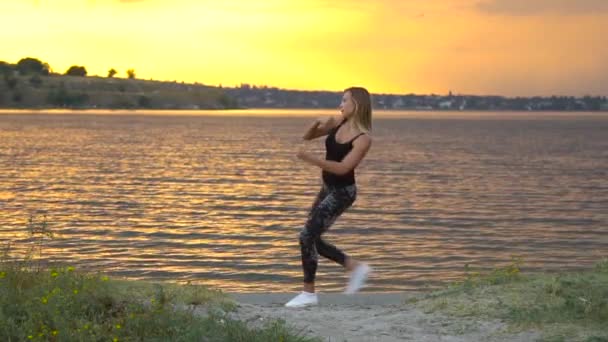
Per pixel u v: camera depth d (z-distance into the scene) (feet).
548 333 19.63
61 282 20.31
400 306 24.03
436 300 23.63
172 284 22.97
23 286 20.18
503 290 23.57
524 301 22.15
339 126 23.03
